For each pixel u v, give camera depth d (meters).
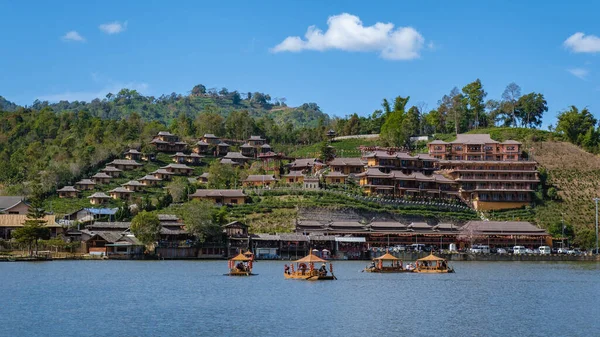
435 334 92.38
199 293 131.00
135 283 146.25
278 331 93.25
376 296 128.88
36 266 184.12
